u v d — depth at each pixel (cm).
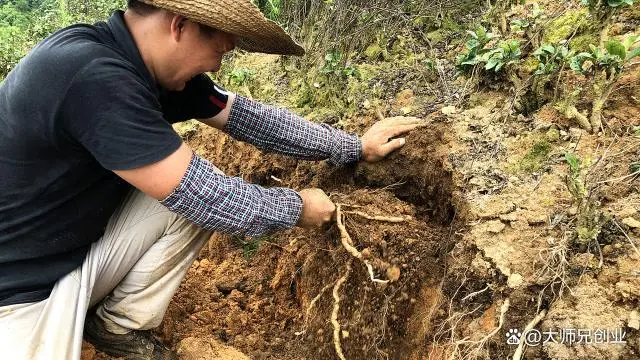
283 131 196
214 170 156
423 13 268
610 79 173
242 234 163
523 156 183
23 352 154
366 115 240
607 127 176
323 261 203
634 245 145
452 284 167
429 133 203
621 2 179
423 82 238
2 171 148
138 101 138
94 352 184
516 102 199
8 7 876
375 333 181
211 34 143
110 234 170
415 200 204
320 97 269
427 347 168
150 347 187
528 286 150
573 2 215
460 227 176
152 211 170
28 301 158
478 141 193
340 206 190
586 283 144
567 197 164
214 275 242
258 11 141
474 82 215
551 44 199
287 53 168
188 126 315
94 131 136
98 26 148
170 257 174
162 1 133
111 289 179
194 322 215
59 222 156
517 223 164
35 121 139
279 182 254
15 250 156
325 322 193
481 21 247
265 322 217
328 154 205
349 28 279
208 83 184
